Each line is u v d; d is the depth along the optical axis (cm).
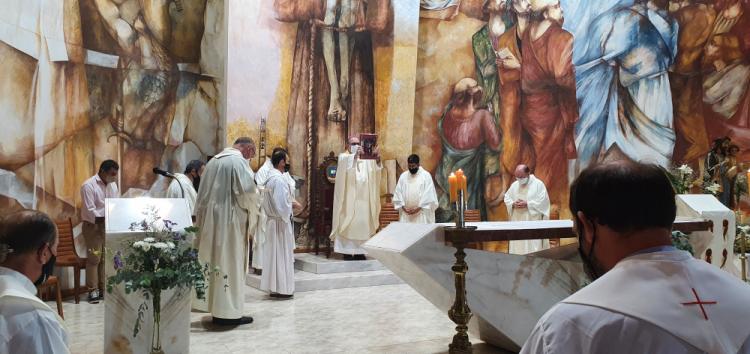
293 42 1145
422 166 1322
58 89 880
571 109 1466
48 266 243
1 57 802
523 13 1432
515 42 1426
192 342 605
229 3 1066
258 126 1103
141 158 995
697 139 1531
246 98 1089
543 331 132
